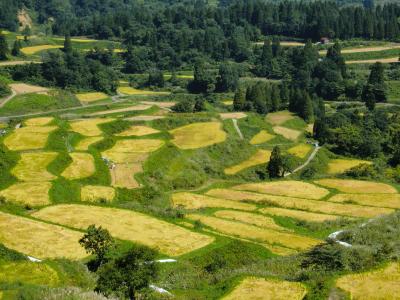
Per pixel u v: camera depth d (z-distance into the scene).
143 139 124.62
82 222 68.31
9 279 45.19
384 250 51.97
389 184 111.12
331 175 122.75
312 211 90.75
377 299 41.59
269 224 81.25
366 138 152.12
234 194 101.88
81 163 100.12
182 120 148.50
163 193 97.06
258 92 185.25
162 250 62.19
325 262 53.88
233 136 141.88
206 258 61.06
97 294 41.44
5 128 131.50
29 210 71.94
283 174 123.06
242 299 42.91
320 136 158.00
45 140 107.81
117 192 88.06
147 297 44.94
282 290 44.31
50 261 50.06
